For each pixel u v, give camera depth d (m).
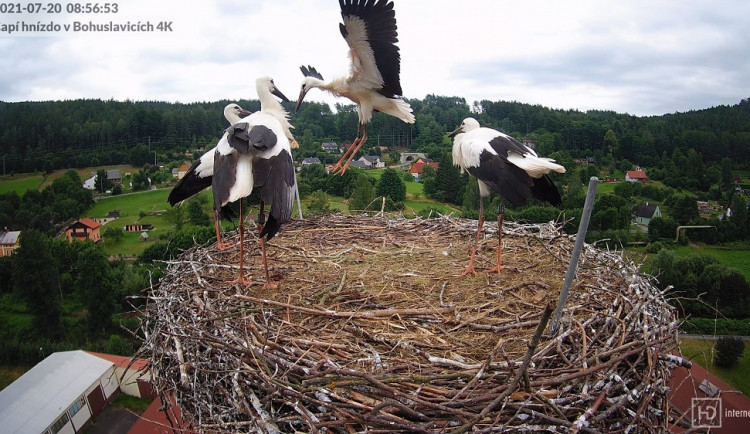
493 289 5.16
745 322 12.67
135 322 19.53
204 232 18.83
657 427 3.39
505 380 3.31
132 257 23.70
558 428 3.04
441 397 3.22
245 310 4.35
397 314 4.50
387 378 3.29
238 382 3.47
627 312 4.35
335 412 3.12
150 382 4.42
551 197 5.27
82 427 13.35
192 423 3.76
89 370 14.24
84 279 19.61
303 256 6.35
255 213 13.84
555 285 5.17
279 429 3.23
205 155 5.81
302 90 7.26
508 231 7.05
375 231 7.52
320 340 4.04
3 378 18.05
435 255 6.44
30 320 22.08
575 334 3.96
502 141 5.27
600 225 16.72
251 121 4.98
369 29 6.14
